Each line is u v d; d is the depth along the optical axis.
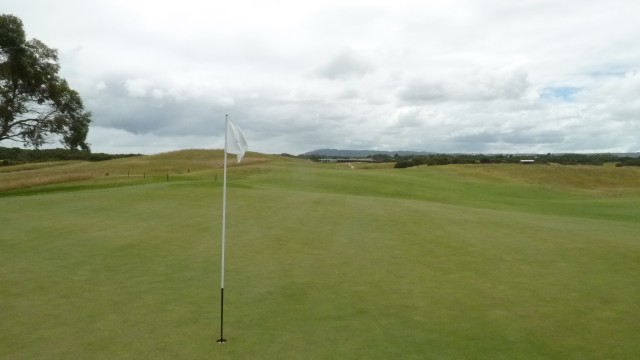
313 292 9.73
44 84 37.75
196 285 10.12
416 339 7.42
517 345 7.27
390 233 16.22
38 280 10.40
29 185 37.06
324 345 7.15
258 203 22.69
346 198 26.19
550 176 75.31
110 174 48.53
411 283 10.45
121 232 15.70
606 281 10.82
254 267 11.59
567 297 9.63
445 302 9.22
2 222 17.45
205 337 7.42
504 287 10.26
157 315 8.35
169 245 13.88
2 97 36.28
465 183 56.62
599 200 48.72
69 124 39.25
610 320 8.40
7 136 37.75
